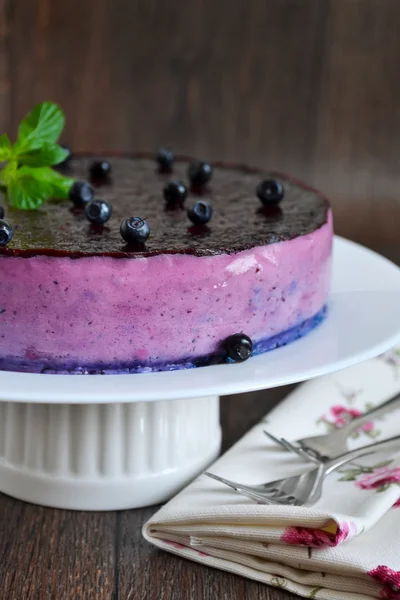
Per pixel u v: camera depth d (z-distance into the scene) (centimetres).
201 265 82
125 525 86
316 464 87
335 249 100
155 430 87
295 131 132
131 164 101
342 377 97
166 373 82
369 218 133
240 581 81
